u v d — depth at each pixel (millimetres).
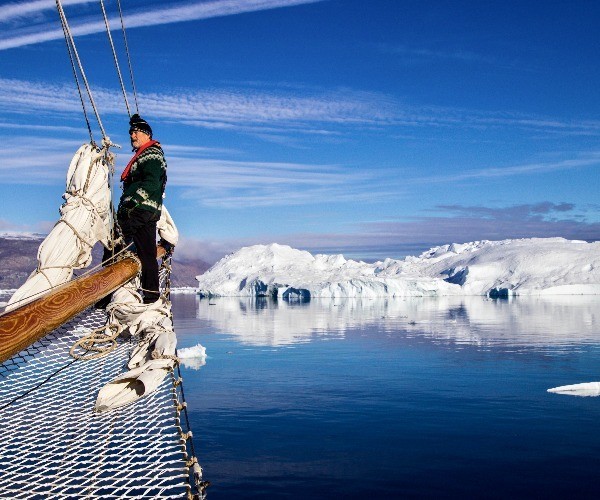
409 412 29000
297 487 18641
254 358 48531
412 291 152625
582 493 18156
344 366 43906
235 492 18141
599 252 168625
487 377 39031
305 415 28406
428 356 49156
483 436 24609
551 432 25109
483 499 17688
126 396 2887
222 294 171000
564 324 77562
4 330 2141
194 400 31953
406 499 17672
